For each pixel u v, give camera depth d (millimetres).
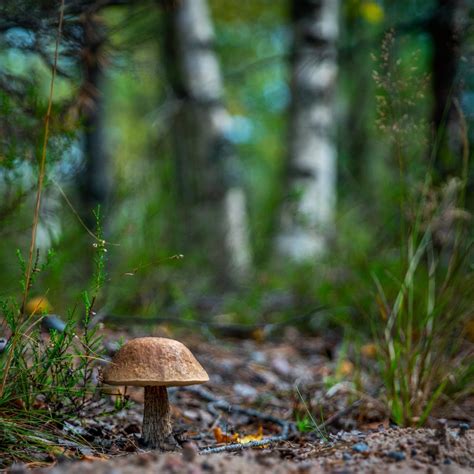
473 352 1463
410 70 1415
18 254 1202
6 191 1395
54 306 1577
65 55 1416
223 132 3105
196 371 1185
